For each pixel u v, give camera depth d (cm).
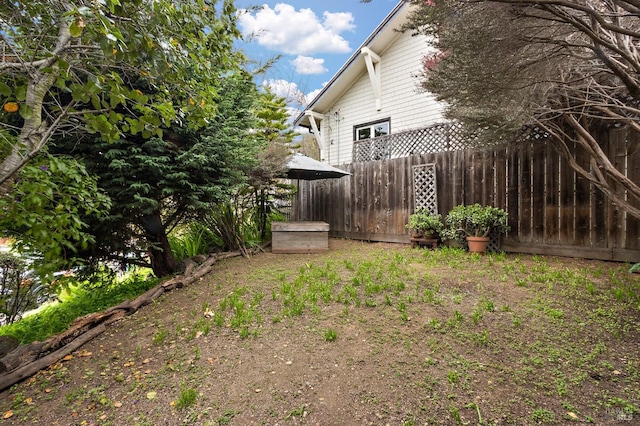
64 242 241
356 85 1082
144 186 386
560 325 242
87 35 167
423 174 655
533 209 506
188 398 177
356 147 926
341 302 308
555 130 464
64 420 169
